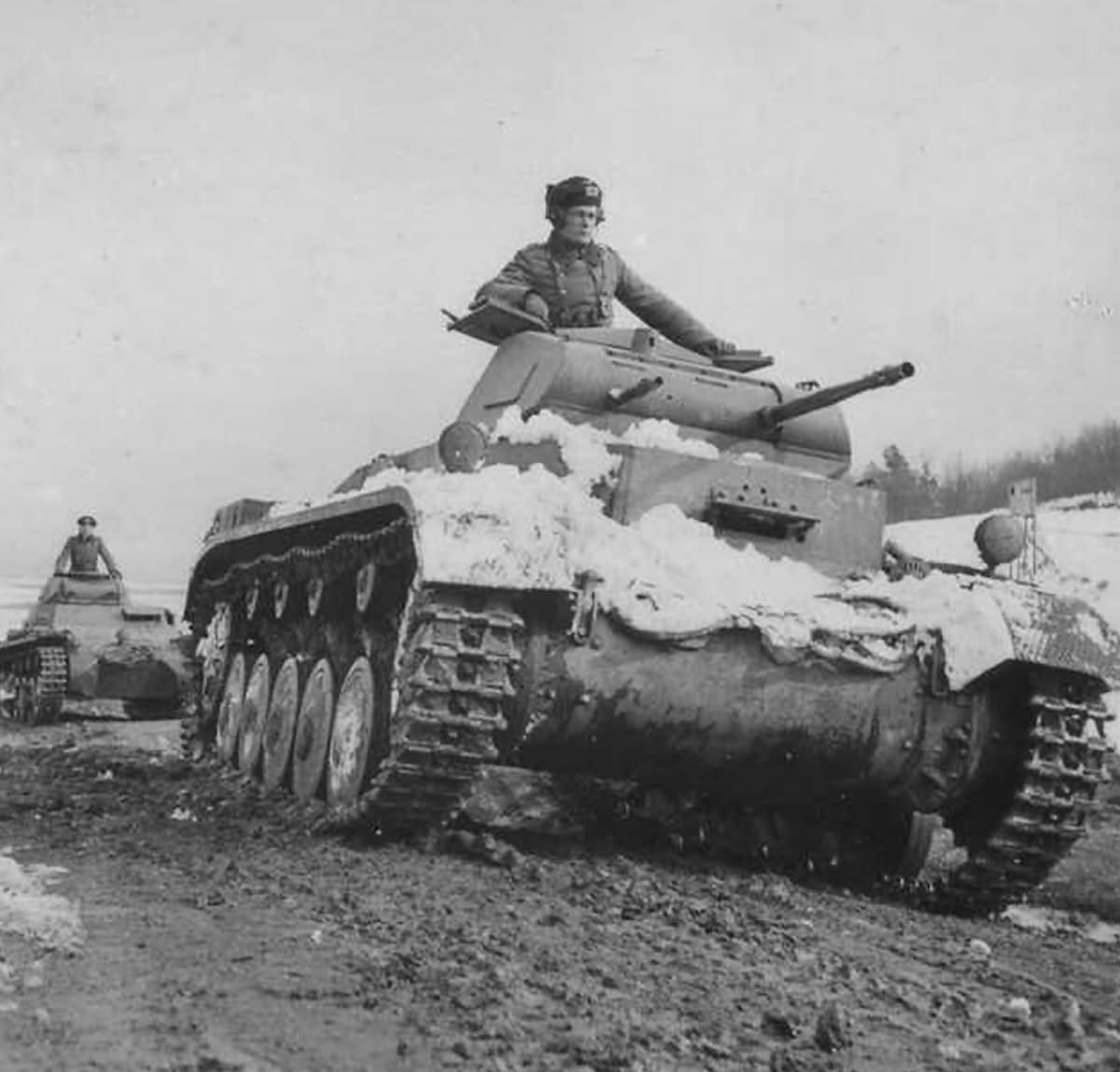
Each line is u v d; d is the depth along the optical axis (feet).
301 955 19.47
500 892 25.54
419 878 26.27
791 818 35.58
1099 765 31.60
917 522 116.98
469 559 27.68
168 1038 15.52
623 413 37.55
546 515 29.25
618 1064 15.23
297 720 40.14
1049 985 22.70
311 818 33.91
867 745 31.89
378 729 32.50
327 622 38.78
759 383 39.75
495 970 18.70
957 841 33.73
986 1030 18.61
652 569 30.45
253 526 42.93
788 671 30.76
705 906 26.32
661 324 44.86
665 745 31.40
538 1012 17.13
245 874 26.16
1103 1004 21.49
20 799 38.60
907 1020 18.75
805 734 31.55
